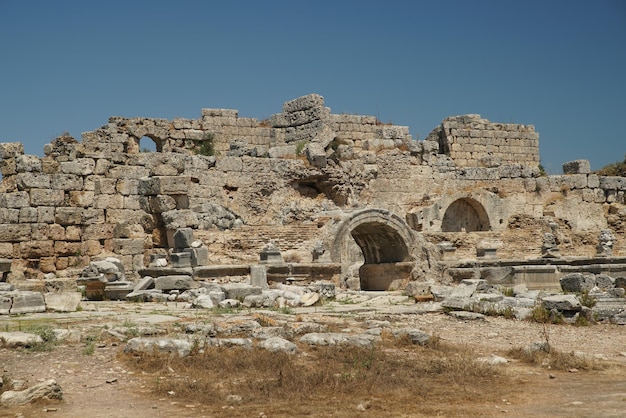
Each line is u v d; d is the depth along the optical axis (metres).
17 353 17.84
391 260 41.53
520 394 15.64
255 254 38.91
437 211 51.91
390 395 15.35
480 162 61.81
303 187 51.03
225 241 38.59
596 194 56.56
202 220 40.81
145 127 50.59
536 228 52.84
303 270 35.50
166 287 30.94
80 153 41.91
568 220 55.00
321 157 50.47
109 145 43.34
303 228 40.81
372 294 34.03
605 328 24.39
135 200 42.56
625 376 17.45
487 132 62.75
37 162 40.34
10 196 39.31
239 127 55.34
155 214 39.53
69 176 40.97
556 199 55.81
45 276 38.19
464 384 16.41
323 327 21.44
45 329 20.02
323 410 14.20
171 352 17.77
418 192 54.81
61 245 40.25
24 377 16.02
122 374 16.44
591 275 32.91
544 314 25.28
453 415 13.98
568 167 58.06
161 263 35.34
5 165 40.50
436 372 17.39
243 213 47.41
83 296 31.70
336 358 18.17
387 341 20.38
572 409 14.27
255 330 19.97
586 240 51.50
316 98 56.12
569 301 25.28
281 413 13.97
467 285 30.06
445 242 43.09
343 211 45.09
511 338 22.25
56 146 41.88
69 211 40.50
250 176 48.16
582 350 20.77
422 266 40.22
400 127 56.28
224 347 18.45
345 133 57.03
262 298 27.53
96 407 14.25
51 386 14.63
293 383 15.84
